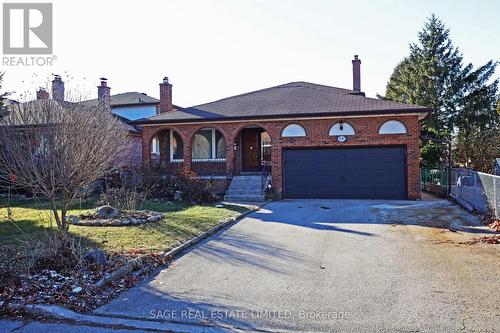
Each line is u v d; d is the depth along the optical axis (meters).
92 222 9.91
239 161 20.64
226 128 19.06
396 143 16.86
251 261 7.11
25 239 7.95
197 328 4.38
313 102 19.50
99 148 8.11
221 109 20.31
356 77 22.77
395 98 41.09
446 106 36.59
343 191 17.52
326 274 6.30
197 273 6.41
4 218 11.00
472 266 6.50
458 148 29.53
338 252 7.72
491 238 8.44
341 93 21.25
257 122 18.58
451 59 36.72
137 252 7.10
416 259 7.05
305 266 6.78
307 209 13.70
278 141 18.20
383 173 17.09
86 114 8.30
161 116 20.30
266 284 5.85
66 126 7.45
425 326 4.31
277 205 15.00
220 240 8.81
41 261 6.19
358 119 17.28
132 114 30.47
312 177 17.86
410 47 39.16
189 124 19.58
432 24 37.69
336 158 17.61
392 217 11.69
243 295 5.39
